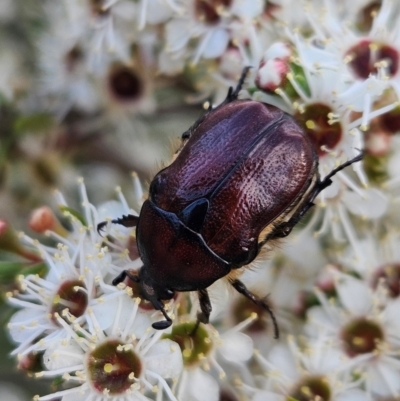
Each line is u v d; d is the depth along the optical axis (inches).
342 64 5.2
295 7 5.5
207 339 5.1
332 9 5.5
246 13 5.4
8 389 5.9
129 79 6.0
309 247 5.4
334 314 5.3
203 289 5.1
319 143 5.2
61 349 5.0
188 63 5.6
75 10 5.8
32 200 6.2
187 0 5.5
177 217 5.0
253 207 5.0
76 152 6.2
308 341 5.3
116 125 6.2
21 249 5.2
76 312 5.1
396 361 5.2
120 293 5.0
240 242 5.0
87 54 5.9
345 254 5.4
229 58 5.5
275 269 5.4
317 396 5.2
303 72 5.1
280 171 5.0
